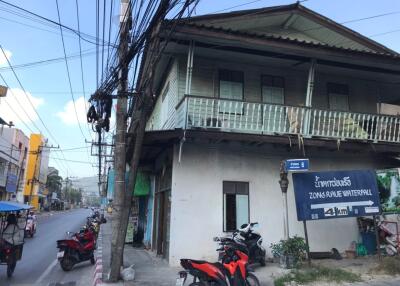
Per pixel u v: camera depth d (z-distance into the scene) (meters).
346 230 13.17
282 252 10.96
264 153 13.03
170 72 14.55
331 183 11.06
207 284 7.44
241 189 12.60
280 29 15.09
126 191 9.52
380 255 11.27
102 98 10.53
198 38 11.60
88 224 20.31
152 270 10.77
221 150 12.59
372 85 15.68
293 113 13.01
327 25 14.80
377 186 11.35
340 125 14.04
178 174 11.98
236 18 13.67
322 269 9.64
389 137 13.51
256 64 14.07
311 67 12.89
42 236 21.56
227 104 13.16
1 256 10.14
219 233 11.95
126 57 9.07
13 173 47.69
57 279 10.15
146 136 11.28
